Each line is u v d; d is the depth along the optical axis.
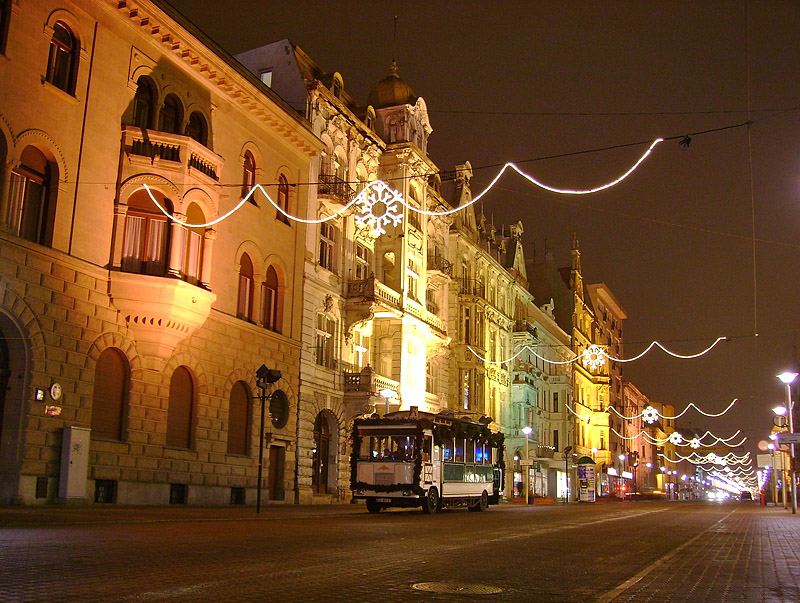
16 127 21.80
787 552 14.50
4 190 21.38
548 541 15.73
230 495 29.72
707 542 16.66
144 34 26.73
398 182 43.91
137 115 26.75
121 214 25.23
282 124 34.22
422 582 9.03
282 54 38.47
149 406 25.94
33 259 21.97
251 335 31.61
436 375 49.91
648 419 102.00
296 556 11.25
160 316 25.47
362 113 43.09
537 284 90.94
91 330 23.92
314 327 36.66
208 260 28.14
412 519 23.31
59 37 23.81
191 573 9.09
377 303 39.41
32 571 8.80
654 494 123.50
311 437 35.59
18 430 21.42
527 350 70.25
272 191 33.97
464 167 57.12
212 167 28.38
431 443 28.42
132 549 11.33
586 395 94.25
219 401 29.44
